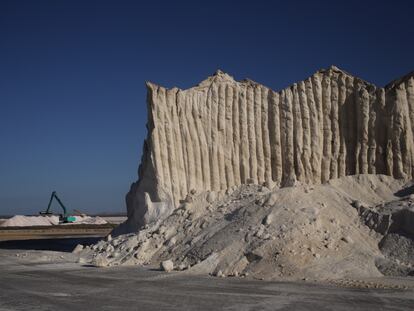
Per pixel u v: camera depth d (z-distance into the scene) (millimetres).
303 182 21734
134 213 24469
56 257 23125
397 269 15227
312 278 14789
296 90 22688
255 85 23438
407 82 21203
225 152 23047
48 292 14023
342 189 20578
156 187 22859
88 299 12859
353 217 18375
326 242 16625
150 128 23312
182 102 23266
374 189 20453
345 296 12289
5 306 12320
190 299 12461
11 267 20297
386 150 21016
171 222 21578
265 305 11594
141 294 13289
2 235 49750
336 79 22344
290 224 17344
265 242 16766
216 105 23359
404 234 16766
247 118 23141
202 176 23000
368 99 21547
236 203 20844
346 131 21984
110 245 22656
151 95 23094
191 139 23141
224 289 13594
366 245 16766
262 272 15664
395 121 20906
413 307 11102
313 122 22250
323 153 22062
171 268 17344
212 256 17250
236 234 17984
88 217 85188
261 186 21688
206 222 20281
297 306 11406
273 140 22719
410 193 19531
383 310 10867
